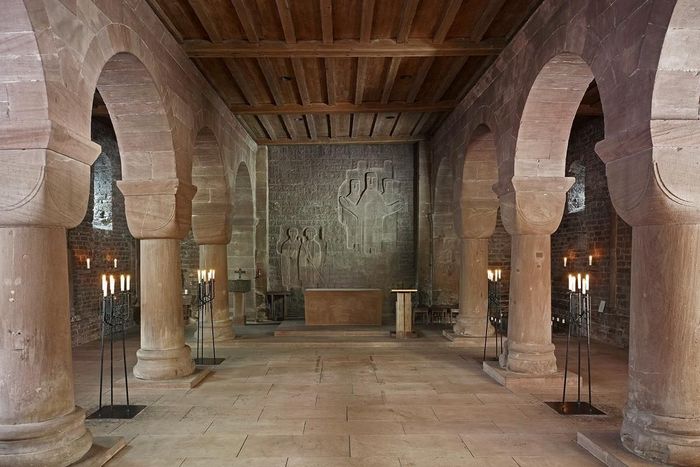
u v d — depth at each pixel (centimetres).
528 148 668
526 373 691
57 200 393
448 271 1330
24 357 387
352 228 1425
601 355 902
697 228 394
